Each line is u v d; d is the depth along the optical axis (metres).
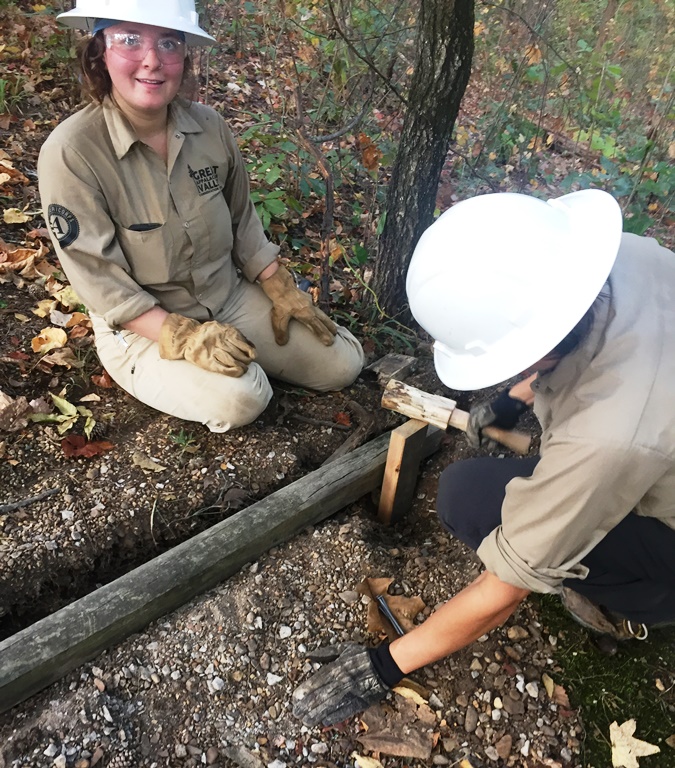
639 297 1.19
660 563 1.47
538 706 1.69
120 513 1.96
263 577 1.88
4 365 2.30
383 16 3.14
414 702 1.66
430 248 1.24
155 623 1.72
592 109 3.63
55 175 1.82
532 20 3.66
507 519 1.24
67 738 1.50
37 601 1.80
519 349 1.17
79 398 2.29
